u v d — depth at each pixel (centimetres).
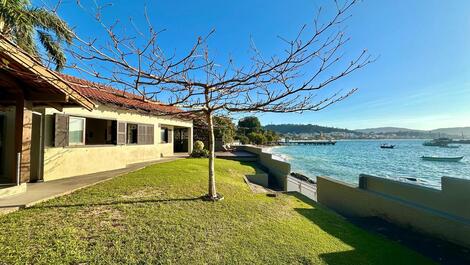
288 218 607
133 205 590
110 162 1160
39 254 358
